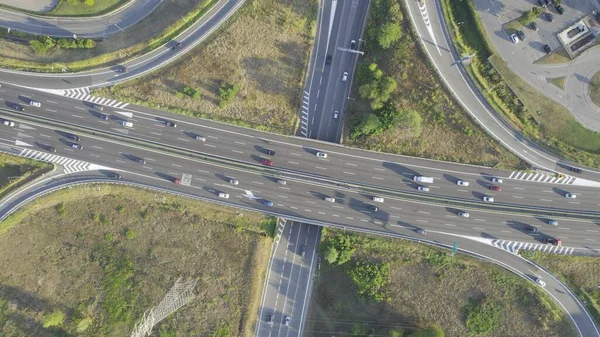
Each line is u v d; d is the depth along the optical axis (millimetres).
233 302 94625
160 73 93812
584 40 86625
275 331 97312
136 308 94062
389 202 92750
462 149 90375
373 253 94000
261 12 91812
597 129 87438
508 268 91625
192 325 94625
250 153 93938
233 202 94562
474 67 87688
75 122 95125
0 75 95438
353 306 96375
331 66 92250
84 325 92625
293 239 96688
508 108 88500
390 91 85750
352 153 92500
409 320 93750
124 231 95750
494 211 91375
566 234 90562
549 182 90062
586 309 90562
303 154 93312
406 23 88062
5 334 94062
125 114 94438
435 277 92812
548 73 87312
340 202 93438
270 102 92625
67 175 95000
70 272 95688
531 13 83750
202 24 93188
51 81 95000
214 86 92688
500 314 91500
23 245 96438
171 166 94750
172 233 95625
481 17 86812
